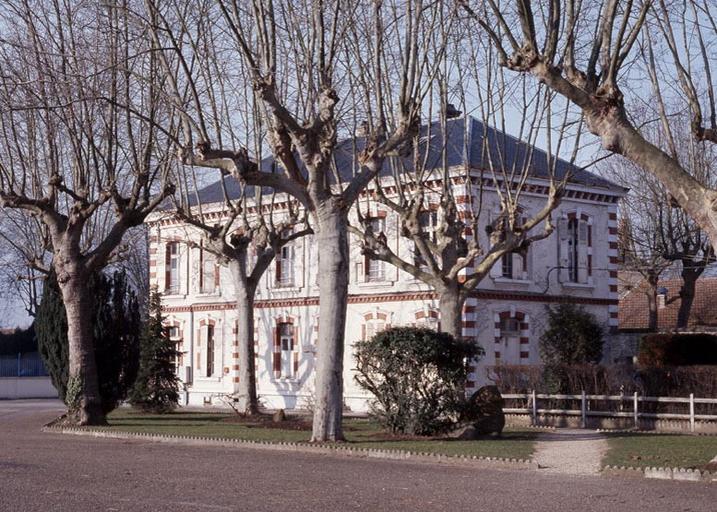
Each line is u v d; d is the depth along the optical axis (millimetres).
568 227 42062
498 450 20859
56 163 28844
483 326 38812
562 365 32500
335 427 23031
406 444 22156
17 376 61406
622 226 49438
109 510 12320
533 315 40438
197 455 20562
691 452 20266
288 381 45000
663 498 14227
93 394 29688
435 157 38969
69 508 12469
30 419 35094
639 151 18391
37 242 42938
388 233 40250
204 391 48469
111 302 33438
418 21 23250
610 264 43281
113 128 28359
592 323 39688
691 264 46969
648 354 38250
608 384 31625
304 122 23344
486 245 38625
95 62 30219
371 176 23297
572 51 18625
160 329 39344
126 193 38531
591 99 18406
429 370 24422
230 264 34031
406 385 24453
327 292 23000
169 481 15523
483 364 38562
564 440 24203
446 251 29844
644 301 56156
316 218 23109
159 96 27562
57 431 28266
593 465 18750
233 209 33844
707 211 17938
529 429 29266
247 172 22078
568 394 32094
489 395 25375
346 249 23203
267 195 44438
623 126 18391
